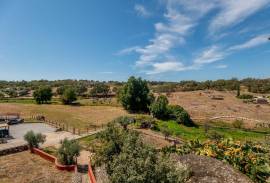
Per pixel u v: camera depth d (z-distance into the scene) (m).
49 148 43.38
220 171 22.31
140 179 15.32
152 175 15.86
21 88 165.38
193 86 182.50
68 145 35.59
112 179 16.52
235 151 26.58
